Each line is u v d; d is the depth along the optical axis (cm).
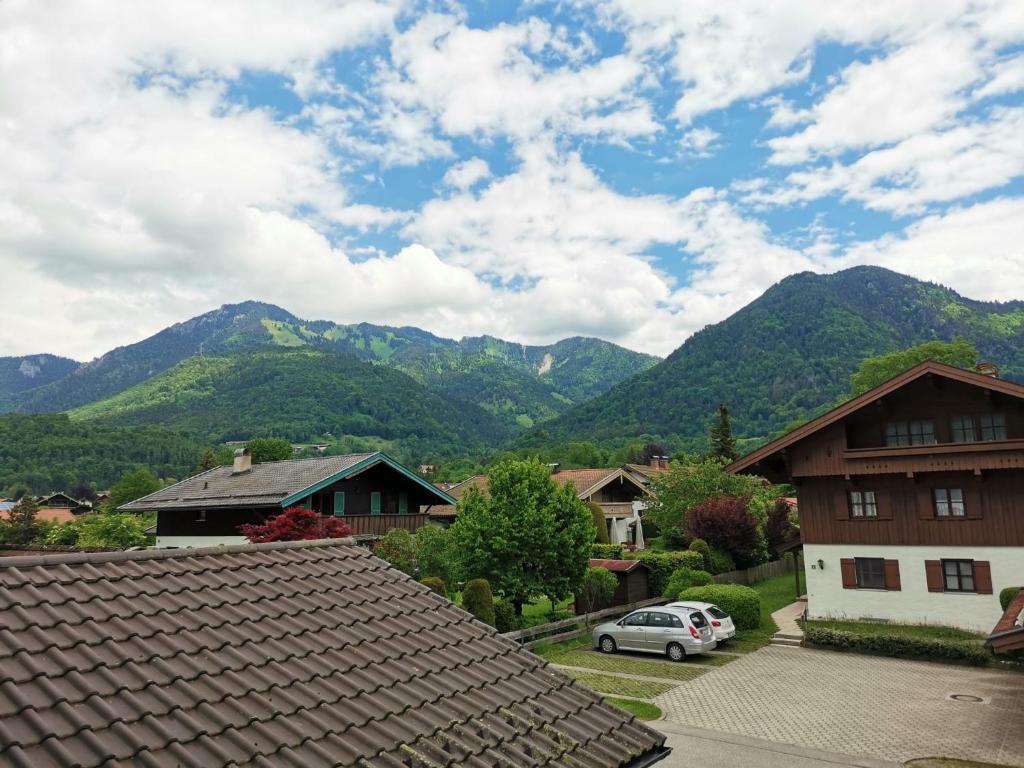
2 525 6488
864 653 2188
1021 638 1095
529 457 2606
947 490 2334
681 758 1328
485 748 539
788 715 1585
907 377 2350
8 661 468
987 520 2239
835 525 2512
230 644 577
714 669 2036
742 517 3569
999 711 1570
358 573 831
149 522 5009
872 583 2436
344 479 3259
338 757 468
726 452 6519
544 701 660
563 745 584
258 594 691
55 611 545
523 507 2378
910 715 1562
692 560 3216
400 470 3356
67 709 428
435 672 644
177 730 445
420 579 2444
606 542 4478
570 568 2409
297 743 469
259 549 812
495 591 2356
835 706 1647
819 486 2559
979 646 2009
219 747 438
